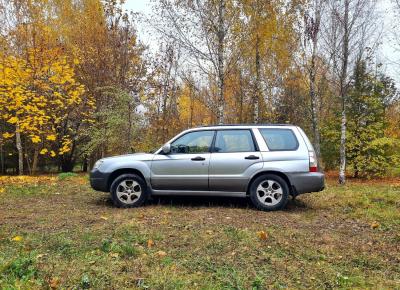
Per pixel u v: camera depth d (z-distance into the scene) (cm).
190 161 793
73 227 629
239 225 654
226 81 2122
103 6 1753
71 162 2206
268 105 2344
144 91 1800
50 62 1518
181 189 801
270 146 789
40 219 684
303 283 423
